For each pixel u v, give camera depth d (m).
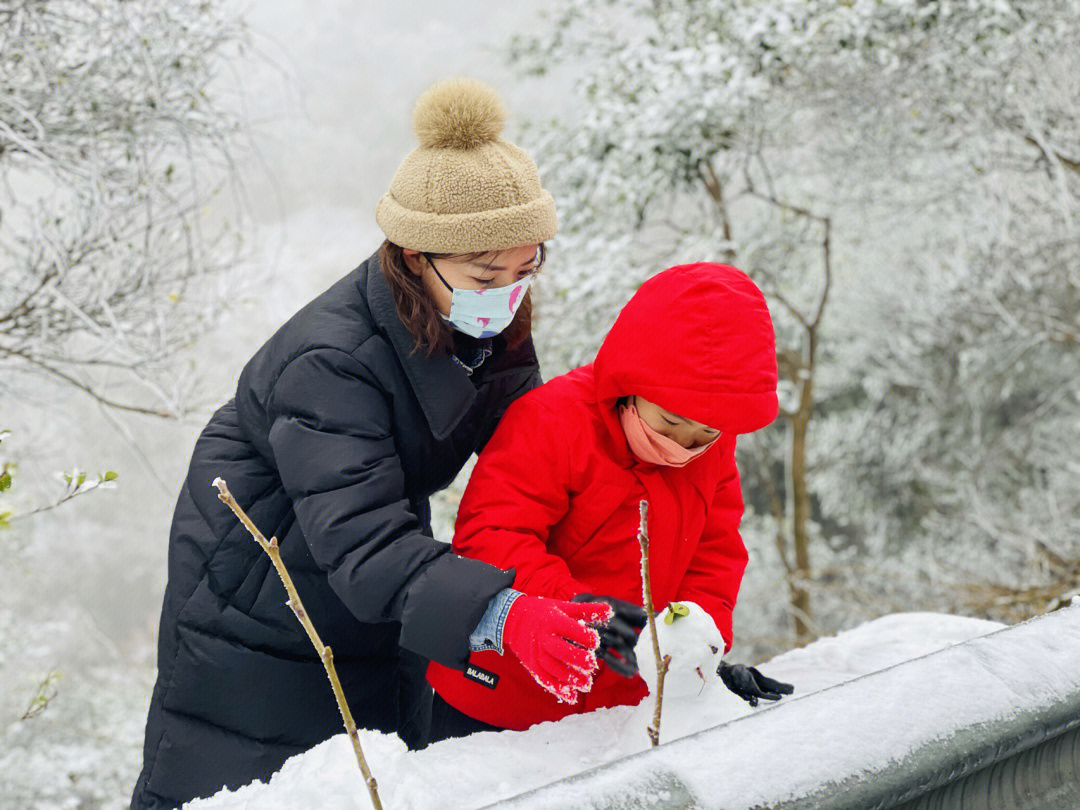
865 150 7.03
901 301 9.45
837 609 9.46
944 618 1.85
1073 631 0.99
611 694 1.38
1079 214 6.67
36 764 8.14
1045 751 0.95
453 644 1.16
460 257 1.28
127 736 9.16
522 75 7.43
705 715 1.19
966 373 9.70
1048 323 8.34
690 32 6.37
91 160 3.61
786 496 11.66
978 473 9.81
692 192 7.11
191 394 3.97
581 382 1.42
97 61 3.67
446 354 1.34
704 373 1.23
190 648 1.41
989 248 7.80
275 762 1.43
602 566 1.42
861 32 5.65
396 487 1.26
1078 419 9.70
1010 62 6.04
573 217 6.59
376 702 1.50
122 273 3.79
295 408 1.26
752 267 7.97
